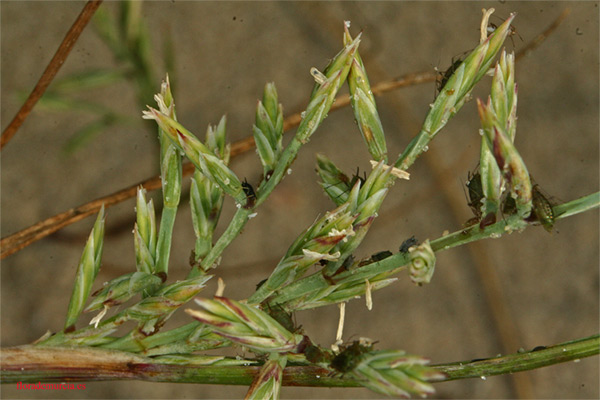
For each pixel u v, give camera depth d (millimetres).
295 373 89
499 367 87
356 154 164
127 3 121
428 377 82
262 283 90
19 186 156
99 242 90
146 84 125
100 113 134
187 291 88
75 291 90
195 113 161
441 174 162
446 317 163
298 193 162
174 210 91
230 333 85
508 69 87
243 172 160
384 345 161
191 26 164
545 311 164
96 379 89
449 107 89
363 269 87
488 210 86
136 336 89
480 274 164
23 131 157
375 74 161
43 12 161
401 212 162
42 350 89
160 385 159
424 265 83
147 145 160
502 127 85
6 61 158
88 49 157
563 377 164
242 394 162
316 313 161
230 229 90
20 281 154
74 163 157
